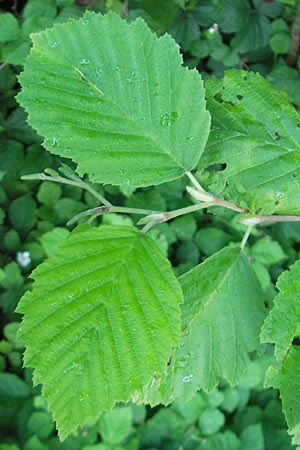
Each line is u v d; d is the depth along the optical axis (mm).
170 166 355
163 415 883
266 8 955
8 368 916
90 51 348
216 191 383
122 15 694
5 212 979
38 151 937
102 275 336
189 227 958
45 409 854
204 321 379
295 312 353
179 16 927
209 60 979
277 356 354
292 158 383
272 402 924
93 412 323
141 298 333
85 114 349
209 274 382
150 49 350
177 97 353
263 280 882
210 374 381
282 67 927
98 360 327
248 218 377
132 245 342
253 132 387
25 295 332
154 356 328
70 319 330
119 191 956
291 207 379
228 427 918
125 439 858
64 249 339
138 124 353
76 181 354
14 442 847
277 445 899
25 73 347
